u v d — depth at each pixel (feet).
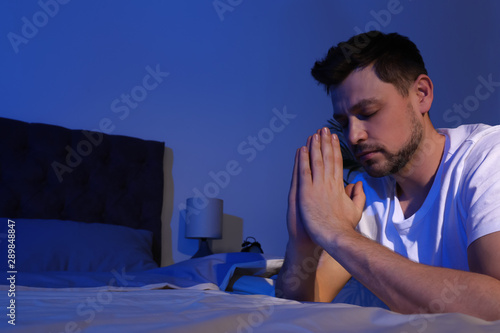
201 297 3.29
